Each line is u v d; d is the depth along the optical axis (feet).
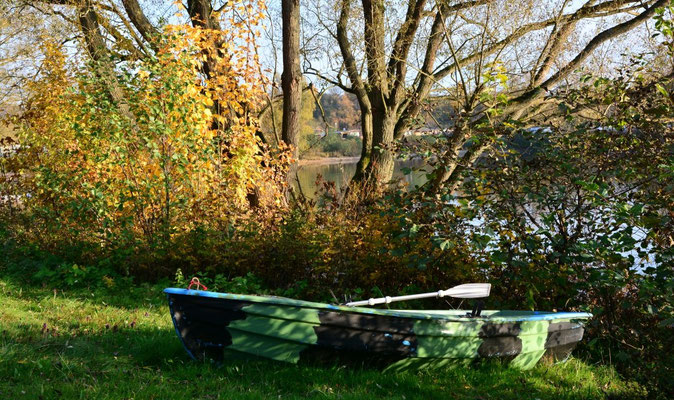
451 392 18.52
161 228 33.42
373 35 51.42
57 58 41.75
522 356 21.88
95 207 33.91
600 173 24.93
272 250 31.86
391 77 53.21
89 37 47.75
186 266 33.99
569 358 23.94
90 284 32.22
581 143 25.29
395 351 19.26
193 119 35.55
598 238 23.47
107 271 33.27
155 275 34.06
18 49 55.77
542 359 22.79
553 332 22.44
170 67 34.40
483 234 27.25
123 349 20.93
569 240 25.03
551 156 25.03
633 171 24.44
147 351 19.98
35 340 21.09
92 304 28.37
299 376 18.30
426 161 28.35
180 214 34.37
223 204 34.91
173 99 33.68
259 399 16.12
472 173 26.53
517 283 27.40
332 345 18.72
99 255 35.14
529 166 25.48
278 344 18.67
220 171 37.91
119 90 36.55
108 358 19.56
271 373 18.38
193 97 35.65
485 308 27.94
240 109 41.29
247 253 32.22
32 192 42.29
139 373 18.07
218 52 46.85
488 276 28.84
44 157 40.52
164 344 20.52
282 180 44.50
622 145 24.40
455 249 28.09
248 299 18.28
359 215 31.22
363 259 29.76
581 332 23.50
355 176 53.11
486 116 29.04
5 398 15.19
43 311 26.30
